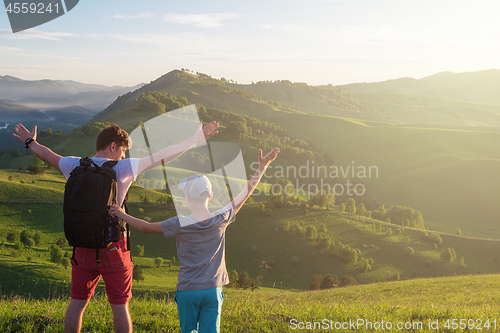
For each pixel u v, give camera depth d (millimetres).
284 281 76250
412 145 199250
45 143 166125
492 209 143000
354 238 92000
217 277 2615
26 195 85875
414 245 89812
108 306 4355
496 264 84812
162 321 4055
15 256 61438
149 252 76875
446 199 152625
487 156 182000
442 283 23672
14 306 4398
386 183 170250
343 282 70750
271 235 89875
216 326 2625
